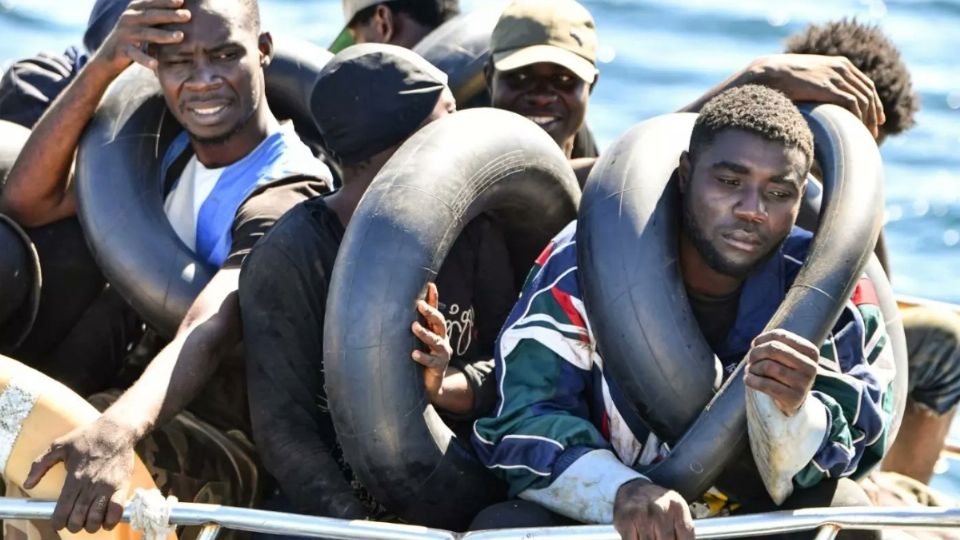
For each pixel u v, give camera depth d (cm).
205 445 1093
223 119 1137
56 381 1068
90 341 1183
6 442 1004
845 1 3678
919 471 1384
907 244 2589
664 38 3419
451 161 1024
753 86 984
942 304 1456
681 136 1044
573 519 977
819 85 1147
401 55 1081
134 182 1147
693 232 977
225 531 1055
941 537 1191
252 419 1052
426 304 984
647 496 927
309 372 1051
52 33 3422
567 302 1002
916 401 1375
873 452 1004
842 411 966
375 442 978
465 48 1418
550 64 1306
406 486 991
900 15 3600
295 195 1138
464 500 1006
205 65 1128
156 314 1116
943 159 2866
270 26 3372
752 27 3484
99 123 1167
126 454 971
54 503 959
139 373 1212
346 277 984
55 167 1159
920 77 3244
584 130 1454
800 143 959
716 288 999
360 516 1023
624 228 984
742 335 1007
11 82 1328
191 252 1130
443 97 1091
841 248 991
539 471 971
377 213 996
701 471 954
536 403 988
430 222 998
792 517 932
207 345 1038
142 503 945
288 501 1091
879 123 1177
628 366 969
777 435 931
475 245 1082
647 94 3133
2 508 962
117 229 1127
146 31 1123
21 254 1134
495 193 1051
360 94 1063
